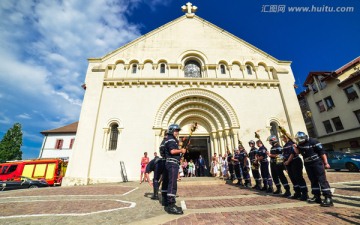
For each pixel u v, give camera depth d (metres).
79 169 11.36
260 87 14.63
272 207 4.37
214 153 13.62
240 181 9.38
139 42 15.83
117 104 13.46
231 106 13.79
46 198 6.22
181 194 6.75
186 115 14.45
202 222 3.27
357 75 19.77
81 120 12.59
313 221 3.21
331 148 23.84
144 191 7.49
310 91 26.83
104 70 14.29
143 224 3.19
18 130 35.00
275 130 13.66
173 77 14.38
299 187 5.42
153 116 13.25
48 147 30.34
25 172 17.98
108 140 12.64
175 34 16.33
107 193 7.10
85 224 3.26
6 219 3.63
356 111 20.62
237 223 3.20
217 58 15.65
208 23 16.97
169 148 4.17
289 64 15.89
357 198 4.84
